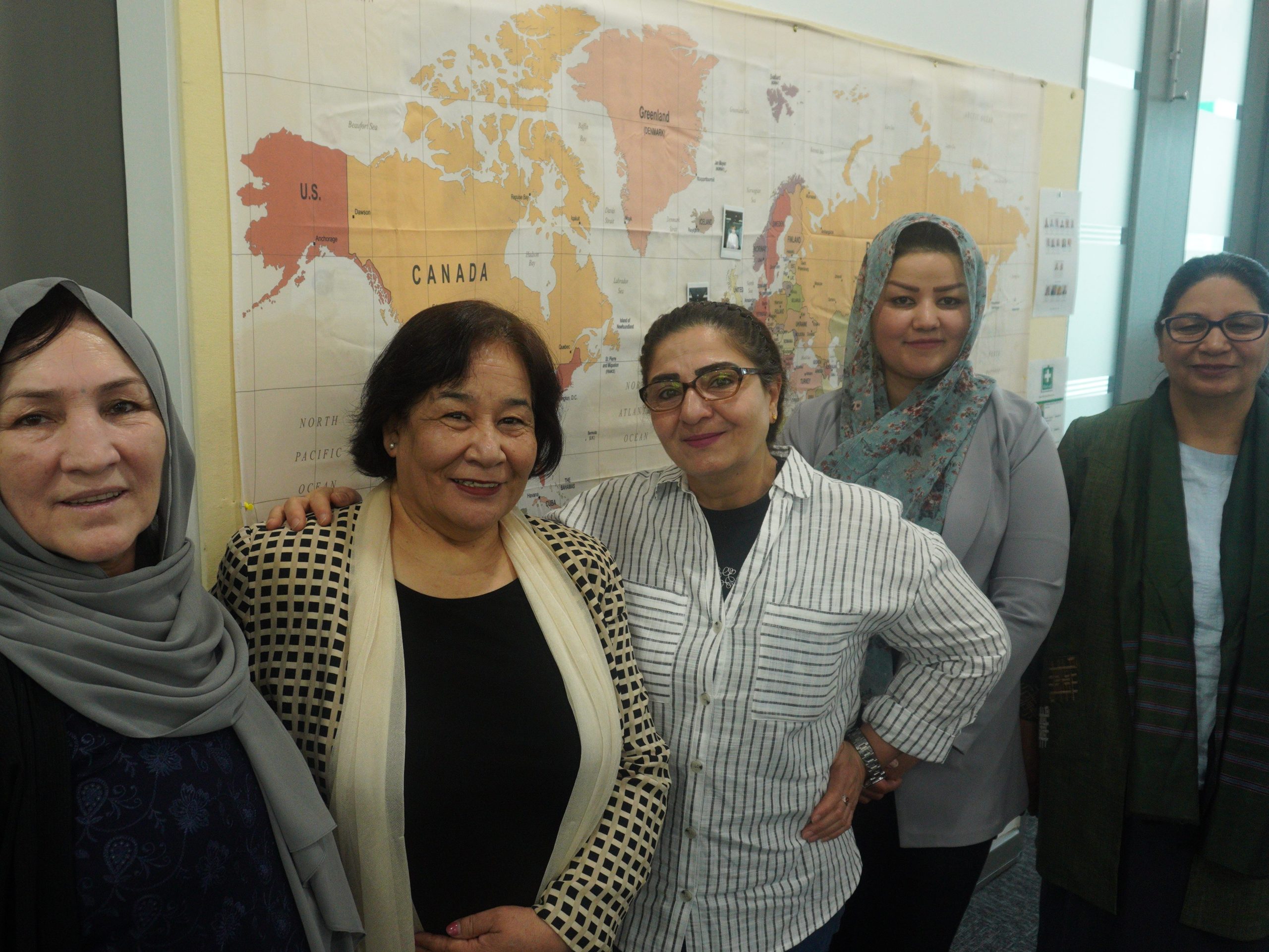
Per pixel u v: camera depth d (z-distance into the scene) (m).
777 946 1.14
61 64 1.07
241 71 1.08
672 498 1.23
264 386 1.15
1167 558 1.47
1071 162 2.47
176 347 1.09
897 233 1.46
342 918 0.89
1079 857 1.52
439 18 1.24
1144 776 1.43
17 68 1.05
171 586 0.82
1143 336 2.96
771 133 1.73
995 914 2.22
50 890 0.67
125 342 0.78
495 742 0.99
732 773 1.12
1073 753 1.54
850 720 1.25
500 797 0.99
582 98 1.43
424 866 0.97
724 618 1.14
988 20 2.17
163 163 1.06
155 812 0.73
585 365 1.50
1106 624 1.51
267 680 0.96
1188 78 2.84
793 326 1.86
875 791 1.35
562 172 1.42
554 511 1.48
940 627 1.22
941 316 1.43
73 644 0.73
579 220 1.46
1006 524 1.50
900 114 1.98
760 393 1.13
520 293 1.40
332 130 1.16
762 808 1.13
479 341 0.99
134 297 1.12
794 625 1.12
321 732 0.94
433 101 1.26
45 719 0.70
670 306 1.62
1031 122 2.31
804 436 1.63
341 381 1.22
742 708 1.11
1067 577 1.58
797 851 1.16
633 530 1.24
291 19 1.11
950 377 1.47
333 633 0.96
